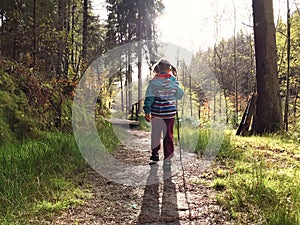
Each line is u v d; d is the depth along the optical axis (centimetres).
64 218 296
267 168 450
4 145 575
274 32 984
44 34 1199
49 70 1107
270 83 972
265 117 968
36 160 439
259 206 304
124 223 288
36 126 691
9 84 742
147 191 364
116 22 1962
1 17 1534
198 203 329
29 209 307
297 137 841
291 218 268
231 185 365
